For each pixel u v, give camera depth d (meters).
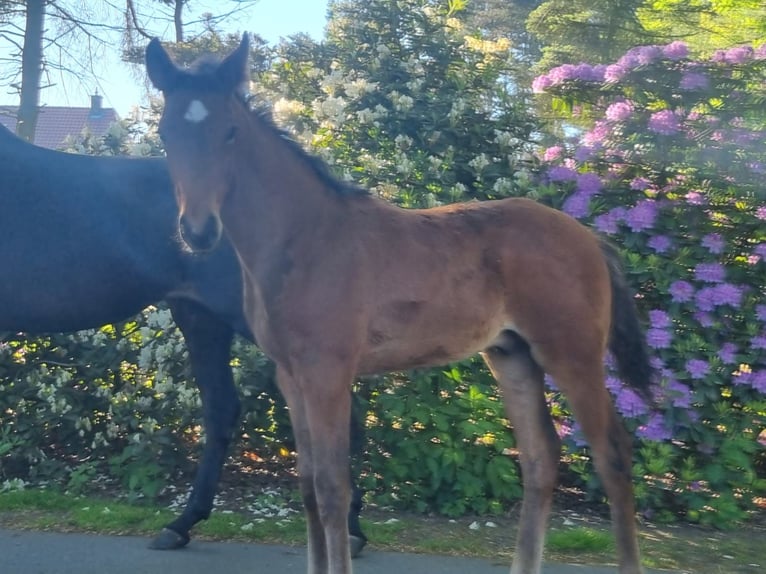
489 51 4.19
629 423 3.09
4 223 2.79
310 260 2.11
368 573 2.47
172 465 3.25
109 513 2.92
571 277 2.28
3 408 3.36
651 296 3.30
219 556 2.62
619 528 2.25
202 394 2.91
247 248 2.15
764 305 3.17
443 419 3.10
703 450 3.10
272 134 2.17
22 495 3.07
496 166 3.57
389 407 3.12
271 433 3.39
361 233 2.17
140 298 2.92
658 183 3.41
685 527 3.02
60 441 3.51
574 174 3.38
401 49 4.02
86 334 3.40
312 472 2.21
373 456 3.20
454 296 2.22
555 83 3.65
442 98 3.74
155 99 3.99
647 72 3.48
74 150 3.87
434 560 2.60
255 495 3.26
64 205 2.83
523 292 2.28
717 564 2.63
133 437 3.20
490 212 2.35
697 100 3.48
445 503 3.10
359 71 3.96
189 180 1.96
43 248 2.80
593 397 2.28
